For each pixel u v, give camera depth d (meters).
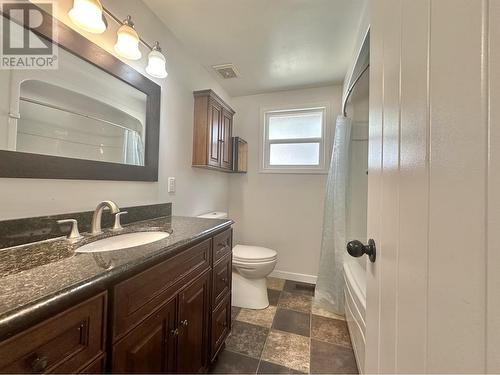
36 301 0.49
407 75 0.49
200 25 1.62
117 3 1.27
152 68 1.36
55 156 0.98
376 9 0.74
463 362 0.31
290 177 2.67
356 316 1.44
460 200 0.32
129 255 0.78
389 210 0.59
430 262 0.39
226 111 2.33
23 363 0.47
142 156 1.45
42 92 0.94
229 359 1.44
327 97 2.53
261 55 1.96
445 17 0.36
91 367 0.61
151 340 0.82
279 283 2.54
